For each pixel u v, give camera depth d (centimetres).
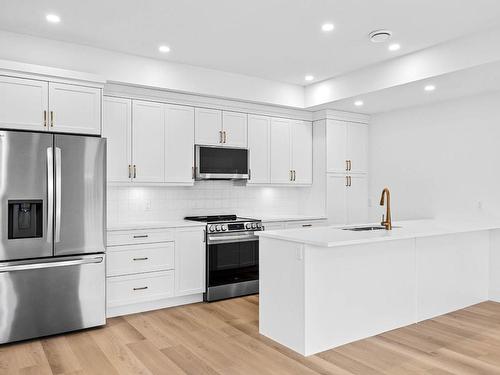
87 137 352
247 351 302
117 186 432
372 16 317
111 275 384
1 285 313
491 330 346
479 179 448
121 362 284
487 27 336
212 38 364
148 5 299
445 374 263
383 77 428
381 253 339
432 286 381
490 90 433
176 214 487
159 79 422
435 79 389
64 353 301
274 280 323
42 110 341
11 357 295
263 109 516
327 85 498
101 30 345
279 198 576
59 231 337
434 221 444
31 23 330
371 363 280
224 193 526
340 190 556
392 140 550
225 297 454
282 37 361
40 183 329
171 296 418
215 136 479
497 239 436
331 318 307
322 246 283
